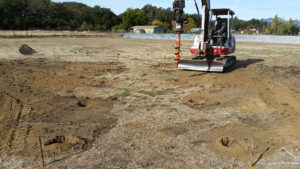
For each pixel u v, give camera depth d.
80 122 5.87
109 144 4.84
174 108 6.88
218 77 10.75
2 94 7.68
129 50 21.61
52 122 5.84
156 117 6.21
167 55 18.36
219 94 8.30
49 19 85.12
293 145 4.86
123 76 10.86
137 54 18.73
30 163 4.17
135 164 4.16
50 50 19.91
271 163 4.22
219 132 5.40
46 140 4.94
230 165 4.16
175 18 10.32
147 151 4.58
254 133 5.38
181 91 8.62
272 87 9.28
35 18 82.31
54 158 4.34
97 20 98.75
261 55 18.69
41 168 4.03
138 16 97.25
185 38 41.66
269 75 11.37
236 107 7.04
